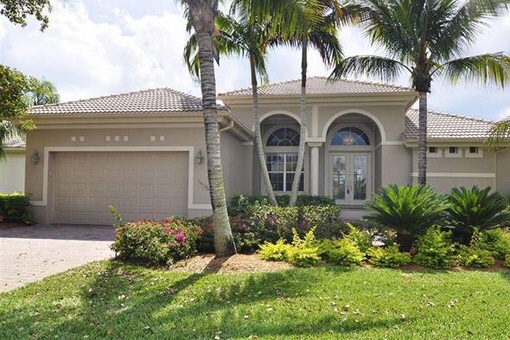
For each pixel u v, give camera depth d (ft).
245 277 23.95
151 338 15.03
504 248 29.58
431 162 55.26
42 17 34.94
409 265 27.99
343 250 27.99
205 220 36.14
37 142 49.08
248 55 47.83
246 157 62.03
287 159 65.82
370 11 43.04
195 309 18.37
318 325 16.30
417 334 15.38
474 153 54.65
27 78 38.86
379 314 17.61
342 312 17.83
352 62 46.88
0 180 75.10
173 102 50.01
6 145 72.90
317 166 59.57
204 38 28.81
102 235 41.63
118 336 15.28
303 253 27.30
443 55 41.91
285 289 21.47
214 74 29.25
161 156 47.75
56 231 44.06
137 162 48.16
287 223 34.78
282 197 53.42
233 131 52.19
